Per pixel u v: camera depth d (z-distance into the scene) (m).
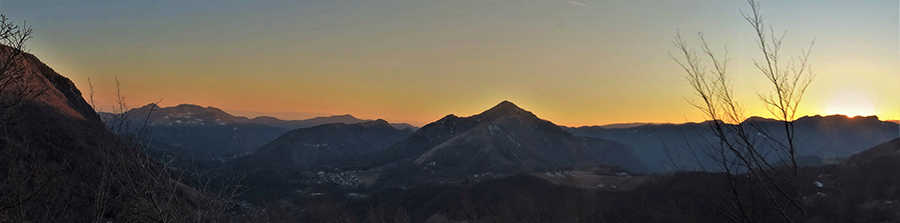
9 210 6.80
